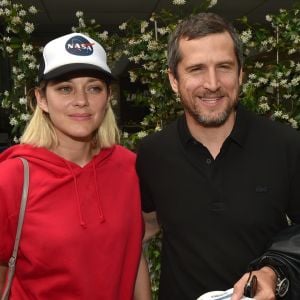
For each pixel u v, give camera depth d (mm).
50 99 1387
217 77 1375
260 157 1441
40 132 1413
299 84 3371
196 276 1454
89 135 1447
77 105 1374
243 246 1418
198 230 1452
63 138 1438
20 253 1336
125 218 1455
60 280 1322
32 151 1388
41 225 1310
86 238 1347
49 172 1374
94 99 1412
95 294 1357
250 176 1430
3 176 1308
